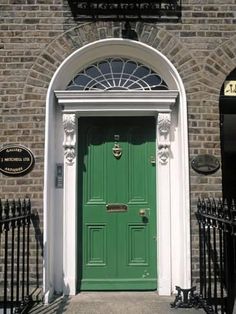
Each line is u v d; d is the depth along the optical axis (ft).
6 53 17.21
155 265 17.61
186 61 17.35
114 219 17.84
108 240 17.75
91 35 17.38
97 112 17.57
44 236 16.25
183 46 17.40
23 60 17.19
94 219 17.79
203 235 15.90
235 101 17.54
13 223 13.28
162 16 17.53
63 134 17.61
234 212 12.05
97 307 15.51
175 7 17.57
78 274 17.53
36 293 15.87
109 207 17.85
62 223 17.25
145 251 17.71
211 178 16.81
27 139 16.81
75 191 17.38
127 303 15.98
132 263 17.65
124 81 18.17
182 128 16.97
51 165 17.02
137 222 17.81
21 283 16.05
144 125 18.31
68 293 16.92
